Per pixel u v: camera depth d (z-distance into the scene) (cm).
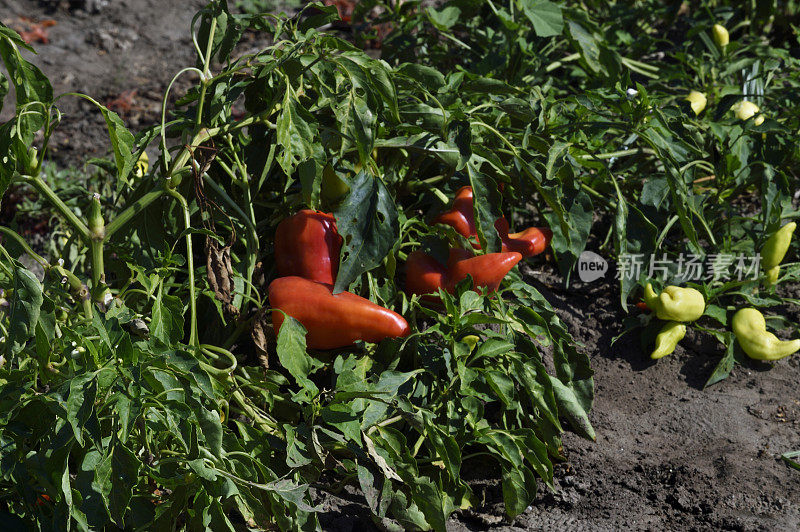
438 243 263
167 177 229
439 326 240
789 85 413
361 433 218
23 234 378
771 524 227
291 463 207
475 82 305
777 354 283
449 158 258
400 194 296
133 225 261
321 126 253
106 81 526
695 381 285
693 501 237
